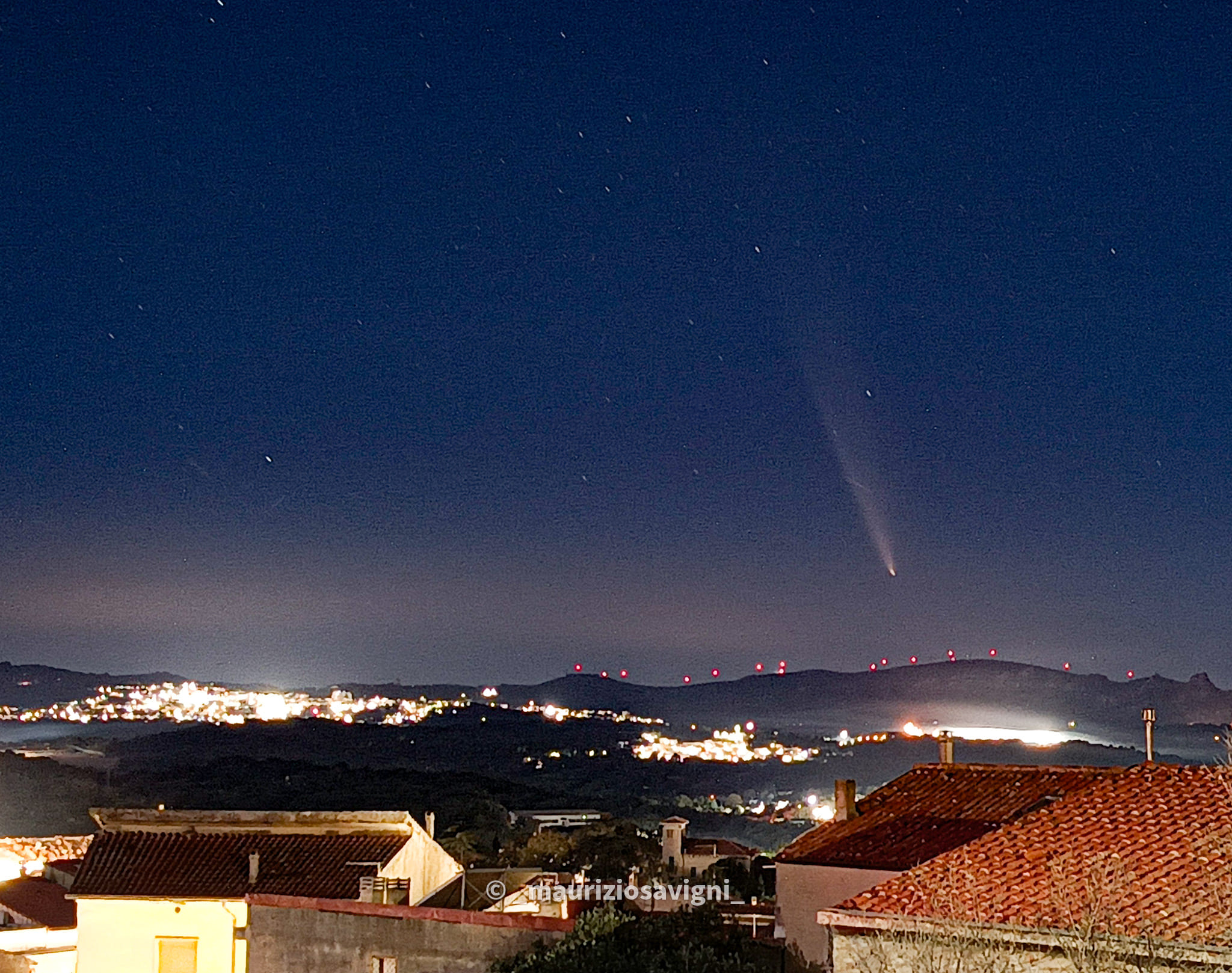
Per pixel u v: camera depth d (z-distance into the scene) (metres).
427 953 26.58
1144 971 16.06
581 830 65.75
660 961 23.38
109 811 35.66
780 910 26.12
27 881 50.47
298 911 27.98
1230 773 20.56
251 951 28.27
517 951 25.78
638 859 58.53
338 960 27.39
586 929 24.78
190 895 32.19
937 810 27.75
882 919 17.94
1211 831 19.25
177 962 31.97
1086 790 22.12
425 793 86.62
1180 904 17.27
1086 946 16.17
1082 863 18.80
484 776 93.81
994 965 16.78
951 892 18.19
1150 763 22.75
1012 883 18.61
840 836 27.45
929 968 16.88
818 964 24.81
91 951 32.28
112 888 32.72
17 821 77.25
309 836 34.97
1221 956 15.73
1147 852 18.98
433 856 36.91
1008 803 27.05
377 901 30.73
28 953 43.19
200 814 35.47
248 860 33.59
